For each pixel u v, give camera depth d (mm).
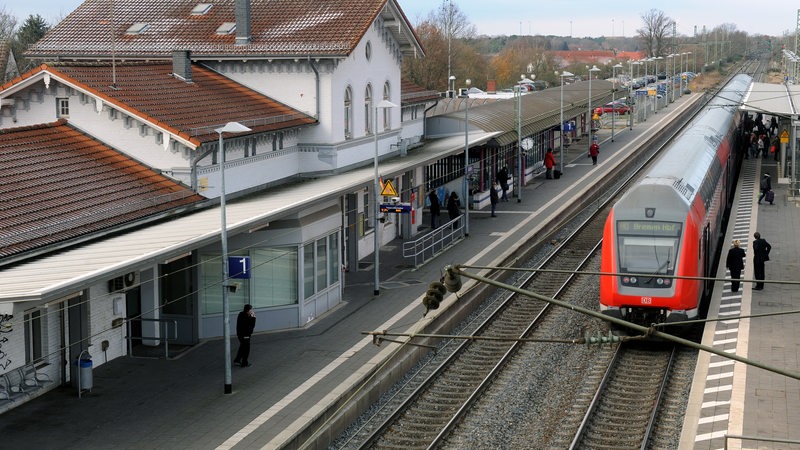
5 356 19078
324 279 27125
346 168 32719
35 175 21969
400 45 37031
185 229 20984
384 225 36594
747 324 24516
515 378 21906
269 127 28859
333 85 31641
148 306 23922
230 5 35219
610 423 18969
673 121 86688
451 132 43188
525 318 27422
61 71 25188
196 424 18359
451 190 44125
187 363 22453
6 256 17531
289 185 29531
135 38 34281
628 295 23562
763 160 59188
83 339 20547
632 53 189000
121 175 24125
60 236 19375
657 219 23766
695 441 16875
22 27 83125
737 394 19234
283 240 25172
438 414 19750
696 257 23797
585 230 41156
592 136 71188
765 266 30859
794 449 16391
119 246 19188
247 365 22188
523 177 50938
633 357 23266
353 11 33375
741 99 57125
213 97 29578
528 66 106000
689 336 24703
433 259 33812
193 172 24906
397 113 37312
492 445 17938
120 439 17562
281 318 25469
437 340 25000
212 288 24734
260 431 17969
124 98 25344
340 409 19125
